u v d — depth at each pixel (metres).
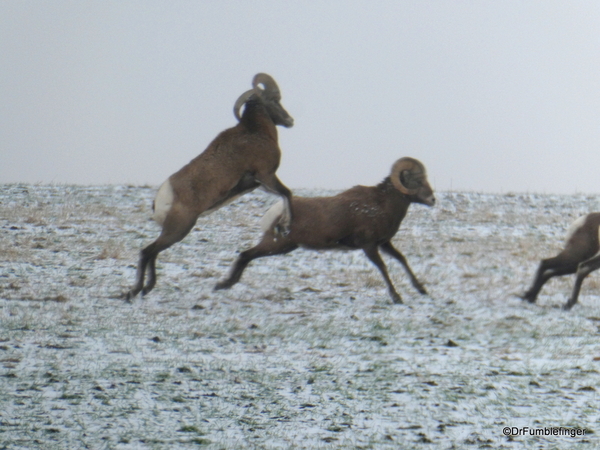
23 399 26.36
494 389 29.38
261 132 47.47
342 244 47.66
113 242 61.66
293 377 30.22
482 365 32.72
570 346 36.50
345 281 51.59
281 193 47.41
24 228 65.56
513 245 66.56
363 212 46.84
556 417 26.45
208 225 71.19
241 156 46.66
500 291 50.06
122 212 76.06
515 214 82.50
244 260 47.41
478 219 78.88
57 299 42.97
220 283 47.44
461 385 29.78
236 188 47.56
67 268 51.84
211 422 24.95
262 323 39.78
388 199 47.38
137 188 89.19
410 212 80.94
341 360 33.09
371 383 29.72
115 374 29.55
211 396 27.53
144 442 23.00
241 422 25.06
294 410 26.42
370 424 25.33
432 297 47.84
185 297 45.72
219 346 34.88
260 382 29.38
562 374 31.55
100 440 23.02
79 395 26.91
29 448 22.22
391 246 49.03
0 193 82.25
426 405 27.36
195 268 54.59
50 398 26.55
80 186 89.25
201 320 39.94
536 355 34.69
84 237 63.38
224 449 22.64
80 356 31.95
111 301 43.66
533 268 57.53
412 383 29.86
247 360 32.62
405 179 47.59
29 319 37.78
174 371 30.41
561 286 51.94
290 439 23.75
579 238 46.41
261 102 47.84
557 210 86.06
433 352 34.94
